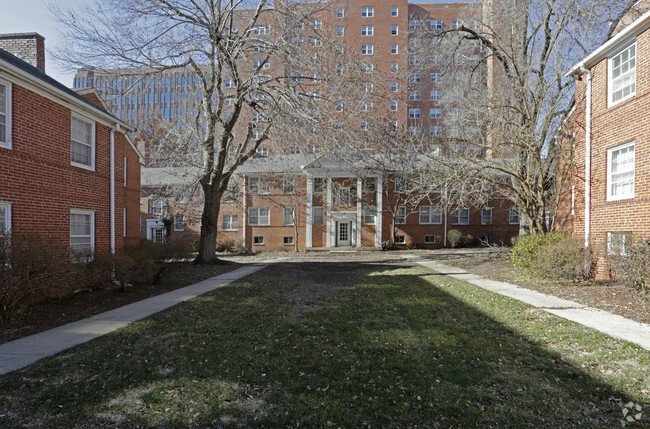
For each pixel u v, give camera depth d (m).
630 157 10.19
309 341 5.40
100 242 11.61
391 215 31.11
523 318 6.70
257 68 16.27
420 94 40.62
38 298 8.54
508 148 16.14
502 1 16.45
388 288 10.55
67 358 4.73
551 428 3.16
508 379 4.08
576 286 10.06
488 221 31.19
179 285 11.55
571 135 13.88
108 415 3.35
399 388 3.85
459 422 3.24
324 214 31.67
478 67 19.72
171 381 4.02
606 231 10.85
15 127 8.47
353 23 46.81
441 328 6.11
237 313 7.30
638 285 8.01
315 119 13.08
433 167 15.22
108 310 7.78
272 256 26.22
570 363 4.51
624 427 3.14
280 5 14.32
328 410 3.42
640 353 4.74
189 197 17.72
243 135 20.95
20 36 13.32
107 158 12.09
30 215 8.86
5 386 3.91
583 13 13.84
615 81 10.88
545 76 15.73
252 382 4.01
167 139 16.70
